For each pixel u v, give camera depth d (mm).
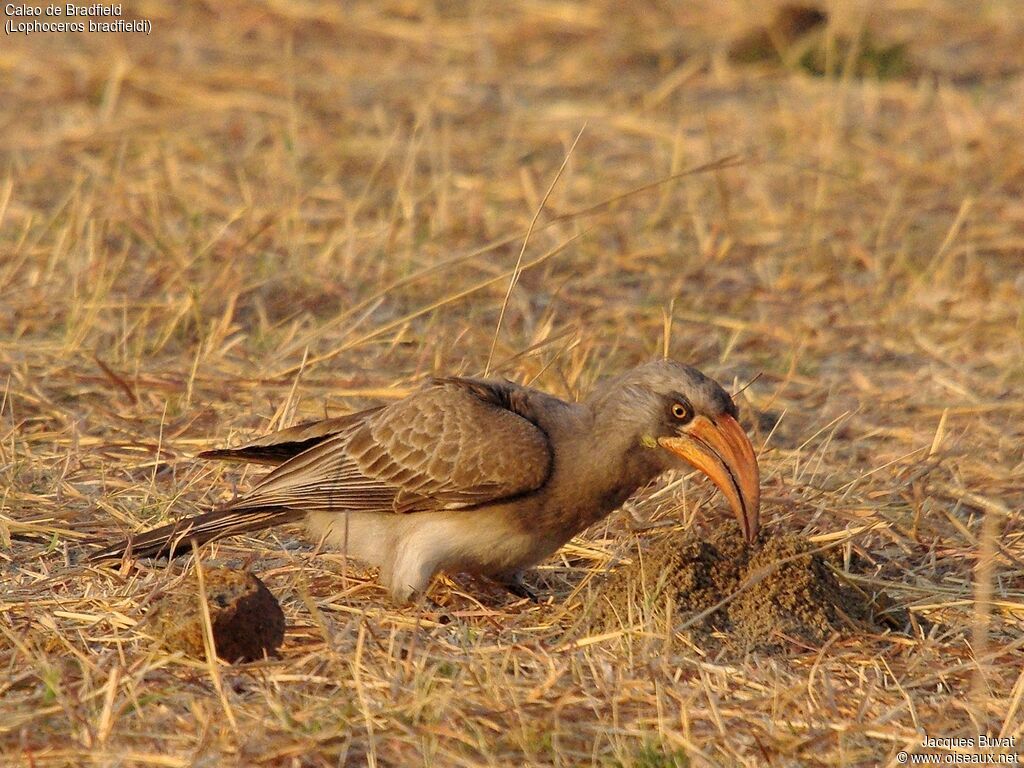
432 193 27281
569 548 15625
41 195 26078
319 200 26844
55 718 11531
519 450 14172
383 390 19000
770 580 13773
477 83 34406
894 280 24953
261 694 12000
